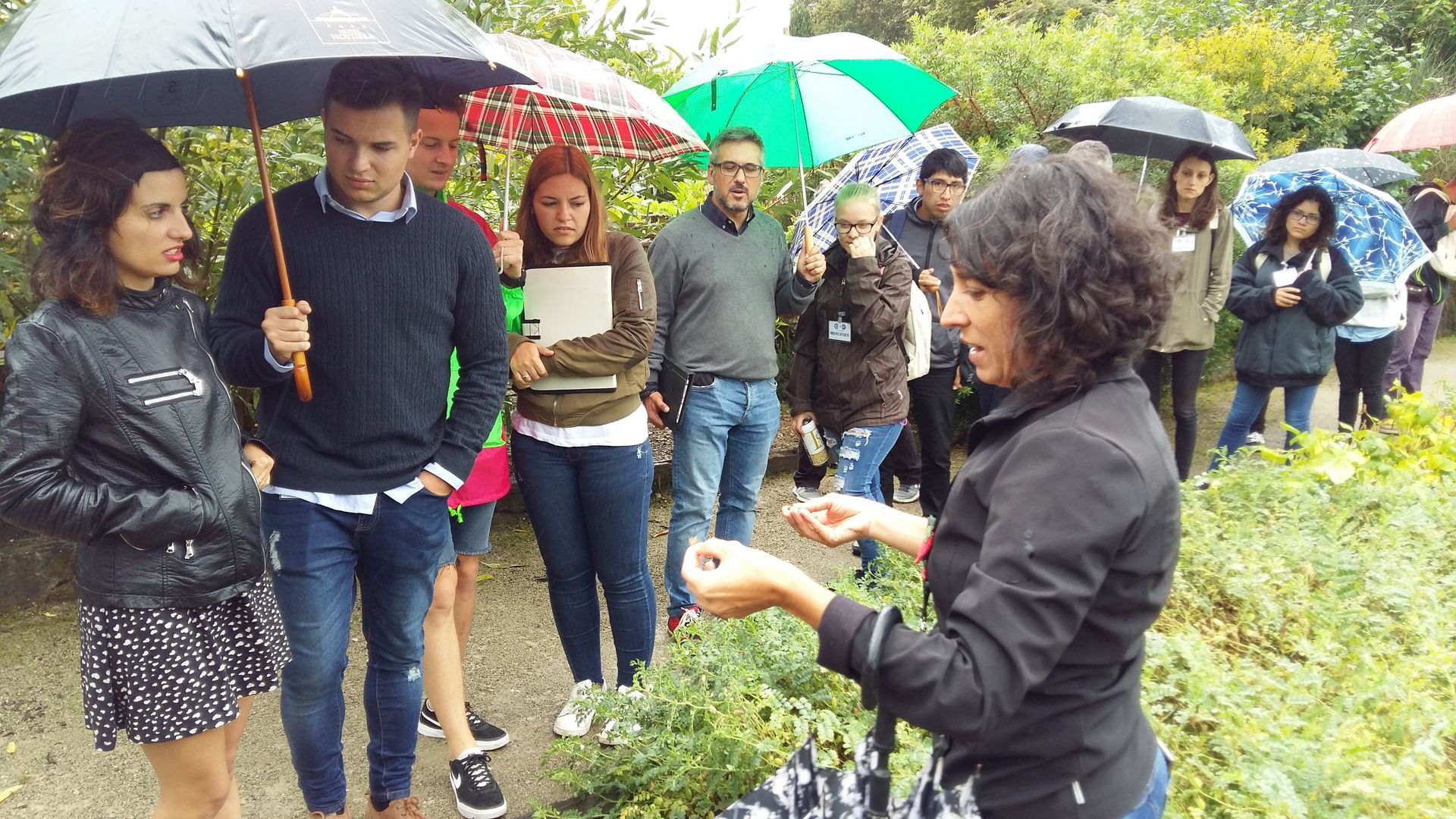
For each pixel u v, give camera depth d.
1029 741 1.36
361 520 2.35
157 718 1.95
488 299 2.47
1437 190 6.86
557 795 2.87
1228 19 11.09
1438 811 2.18
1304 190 5.11
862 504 1.93
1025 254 1.28
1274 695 2.65
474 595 3.16
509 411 4.42
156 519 1.87
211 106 2.51
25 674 3.43
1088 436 1.25
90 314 1.84
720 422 3.58
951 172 4.22
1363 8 12.80
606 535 3.04
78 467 1.87
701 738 2.41
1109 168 1.36
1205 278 4.90
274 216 2.11
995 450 1.38
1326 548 3.52
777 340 6.43
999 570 1.23
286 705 2.38
